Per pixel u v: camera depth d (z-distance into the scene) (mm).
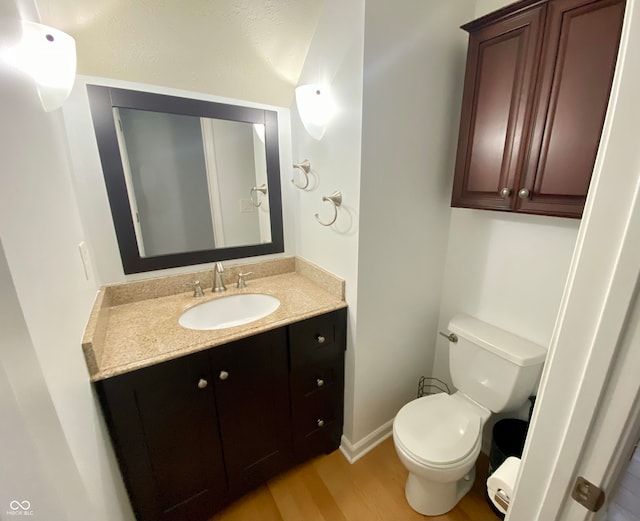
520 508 604
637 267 384
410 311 1574
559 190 987
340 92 1189
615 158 394
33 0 864
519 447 1326
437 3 1198
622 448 444
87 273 1072
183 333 1112
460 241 1553
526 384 1227
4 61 575
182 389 1036
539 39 963
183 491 1144
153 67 1191
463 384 1441
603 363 434
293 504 1352
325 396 1457
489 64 1123
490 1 1281
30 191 640
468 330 1403
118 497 929
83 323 908
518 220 1297
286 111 1586
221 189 1500
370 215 1244
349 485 1438
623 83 379
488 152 1175
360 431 1565
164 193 1371
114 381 909
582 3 859
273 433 1332
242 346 1130
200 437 1127
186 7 1064
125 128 1245
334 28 1164
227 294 1475
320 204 1462
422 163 1355
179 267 1465
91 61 1104
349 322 1391
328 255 1479
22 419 534
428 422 1294
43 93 772
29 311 537
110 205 1257
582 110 903
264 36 1234
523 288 1318
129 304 1352
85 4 958
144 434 1005
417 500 1296
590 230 429
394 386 1656
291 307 1324
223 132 1450
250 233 1630
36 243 626
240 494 1312
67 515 618
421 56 1208
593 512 486
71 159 1120
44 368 561
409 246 1440
